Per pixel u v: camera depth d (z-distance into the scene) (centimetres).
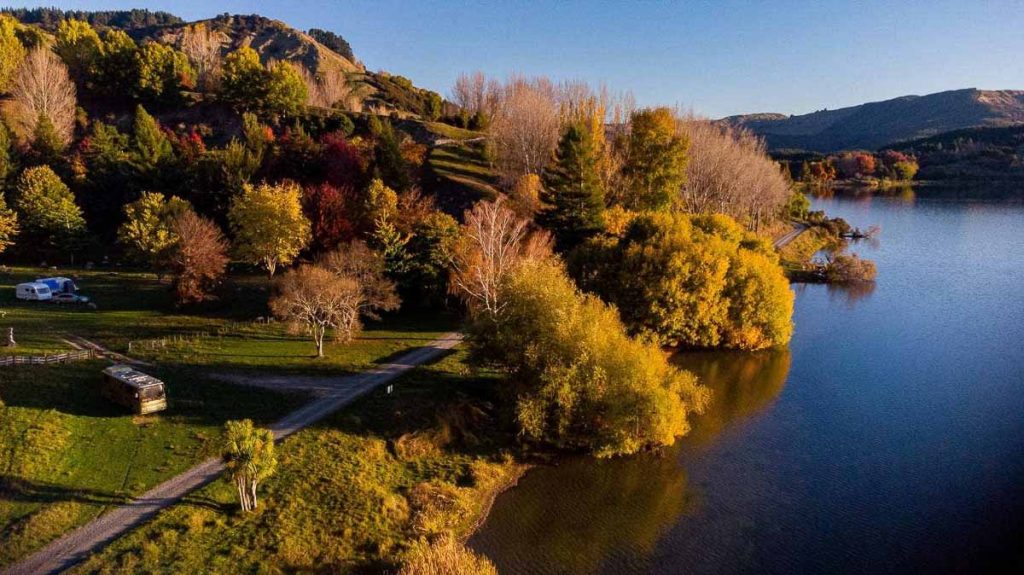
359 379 4994
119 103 12288
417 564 2995
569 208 7700
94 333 5575
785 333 6750
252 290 7131
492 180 10356
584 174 7662
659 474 4269
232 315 6381
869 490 4050
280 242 7150
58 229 8062
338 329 5566
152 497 3334
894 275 10456
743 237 8069
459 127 13812
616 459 4462
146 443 3819
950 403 5406
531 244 6662
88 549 2906
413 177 9781
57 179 8356
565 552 3422
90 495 3288
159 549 2942
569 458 4462
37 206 7994
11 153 9206
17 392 4166
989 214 17312
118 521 3122
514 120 10212
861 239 13862
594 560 3353
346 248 6738
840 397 5559
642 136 9056
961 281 9938
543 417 4450
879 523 3688
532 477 4222
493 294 5359
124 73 12062
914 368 6250
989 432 4856
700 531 3622
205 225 6894
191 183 9044
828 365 6359
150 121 9725
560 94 12862
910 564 3319
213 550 3016
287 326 5788
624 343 4706
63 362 4769
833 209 19050
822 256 12019
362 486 3656
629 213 8275
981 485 4100
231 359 5206
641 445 4566
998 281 9881
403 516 3538
